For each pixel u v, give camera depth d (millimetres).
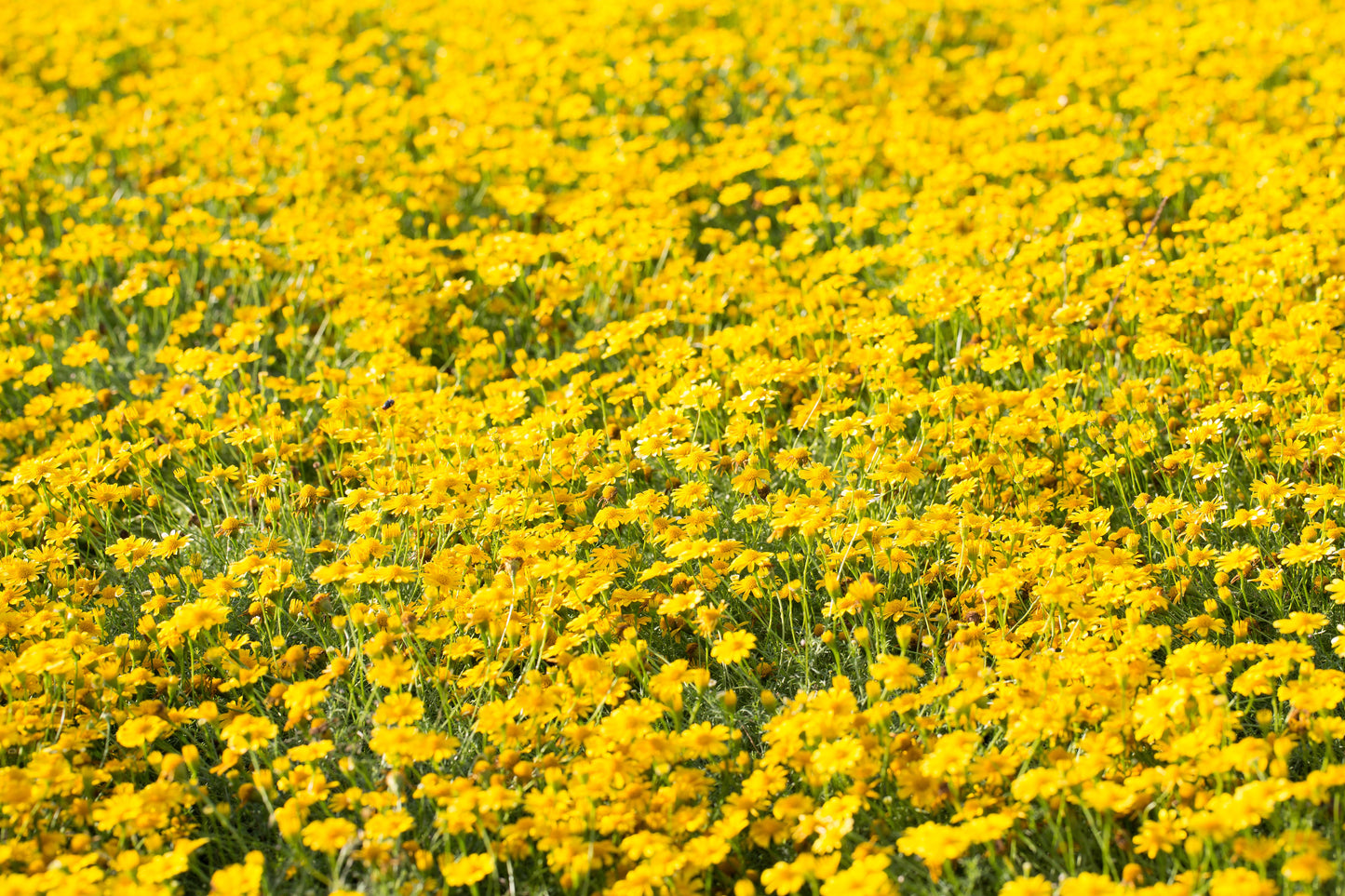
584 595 3746
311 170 7152
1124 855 2982
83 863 2916
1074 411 4633
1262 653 3248
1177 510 3943
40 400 5121
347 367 5824
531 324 6070
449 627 3693
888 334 4988
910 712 3373
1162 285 5082
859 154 6992
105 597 4133
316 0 10055
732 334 5055
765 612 4078
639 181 6895
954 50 8820
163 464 5160
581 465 4617
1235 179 6074
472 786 3094
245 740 3172
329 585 4246
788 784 3289
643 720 3199
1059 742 3180
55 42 9680
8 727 3326
